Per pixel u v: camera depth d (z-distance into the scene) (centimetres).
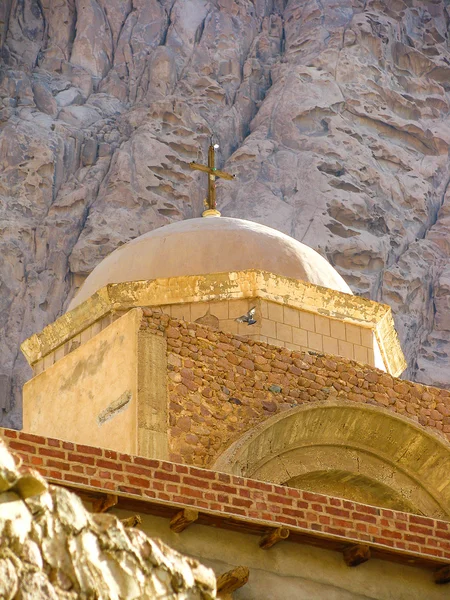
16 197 11981
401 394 5550
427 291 12181
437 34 13800
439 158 13025
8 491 2567
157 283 5619
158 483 3638
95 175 12306
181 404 5038
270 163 12494
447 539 3978
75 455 3581
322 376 5397
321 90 13025
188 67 13312
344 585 3828
